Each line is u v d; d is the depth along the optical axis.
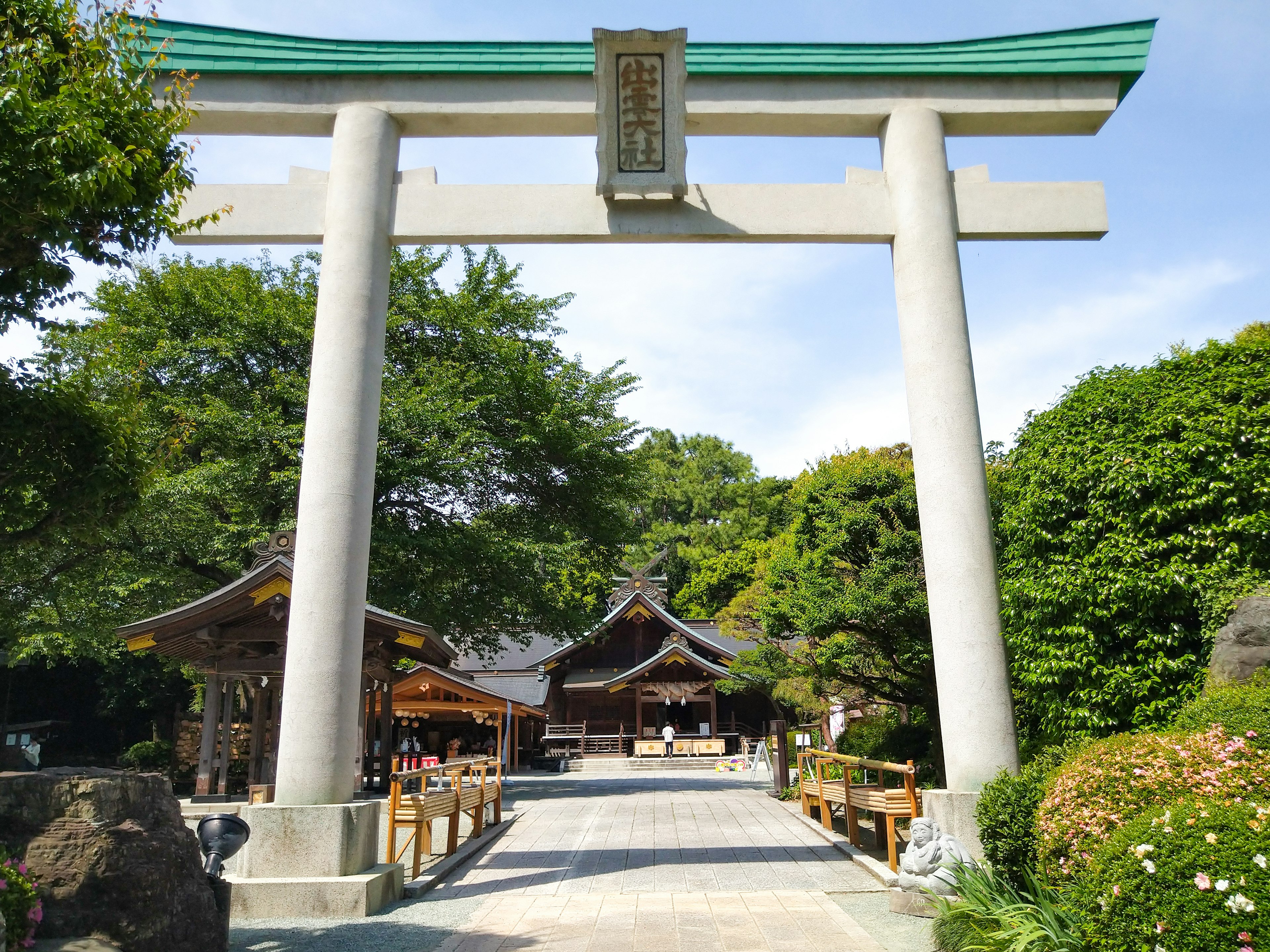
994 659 7.82
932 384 8.48
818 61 9.28
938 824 7.43
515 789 20.55
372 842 7.62
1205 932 3.64
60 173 5.23
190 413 18.03
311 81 9.09
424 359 20.53
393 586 18.97
